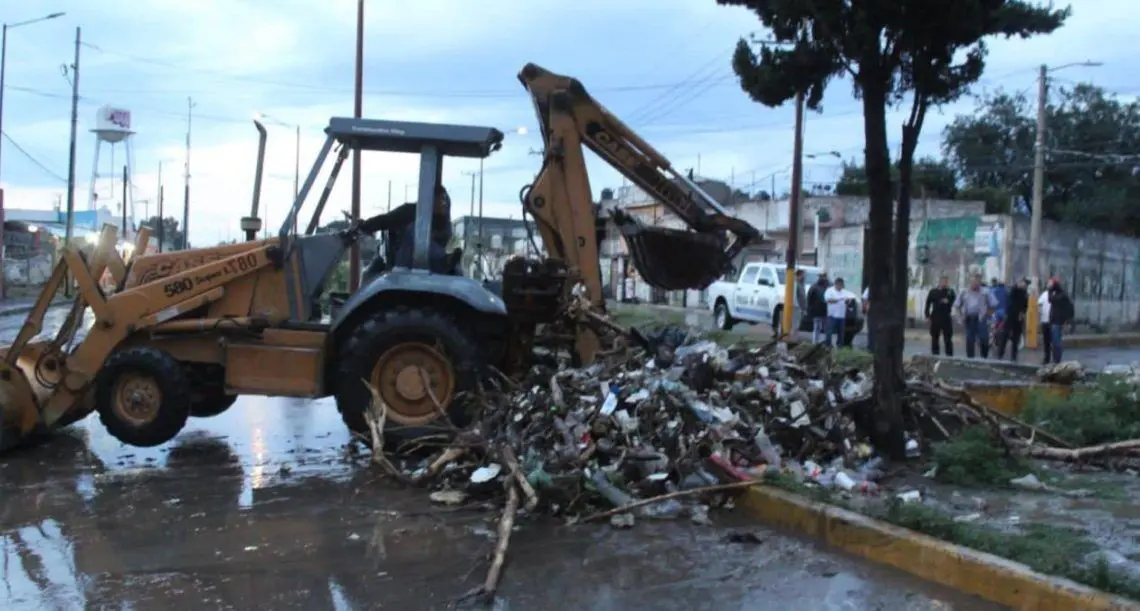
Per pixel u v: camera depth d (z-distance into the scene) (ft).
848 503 17.72
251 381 24.61
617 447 20.80
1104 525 16.98
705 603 14.19
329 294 27.68
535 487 18.99
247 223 26.08
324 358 24.73
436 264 26.02
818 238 107.45
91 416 31.12
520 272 24.47
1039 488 19.98
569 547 16.97
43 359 25.61
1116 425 25.08
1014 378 35.42
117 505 19.86
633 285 136.56
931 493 19.61
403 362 24.52
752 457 20.80
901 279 23.52
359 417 24.32
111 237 27.30
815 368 25.80
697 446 20.53
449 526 18.37
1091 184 150.10
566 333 27.50
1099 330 100.73
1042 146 83.92
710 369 23.50
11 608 13.93
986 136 158.30
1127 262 108.06
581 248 27.22
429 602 14.30
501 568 15.52
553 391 22.67
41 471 23.16
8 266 130.72
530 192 27.17
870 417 22.70
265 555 16.53
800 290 72.59
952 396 24.26
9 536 17.58
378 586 14.98
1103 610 12.62
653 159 27.61
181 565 15.97
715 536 17.56
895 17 20.95
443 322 24.34
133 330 24.58
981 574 14.26
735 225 27.73
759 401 22.85
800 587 14.80
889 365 22.53
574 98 27.22
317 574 15.55
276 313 25.38
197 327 24.57
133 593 14.62
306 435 28.71
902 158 23.52
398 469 22.97
